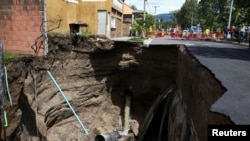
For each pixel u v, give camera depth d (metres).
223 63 9.78
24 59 13.39
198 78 8.95
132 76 22.56
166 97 19.28
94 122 20.64
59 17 18.08
